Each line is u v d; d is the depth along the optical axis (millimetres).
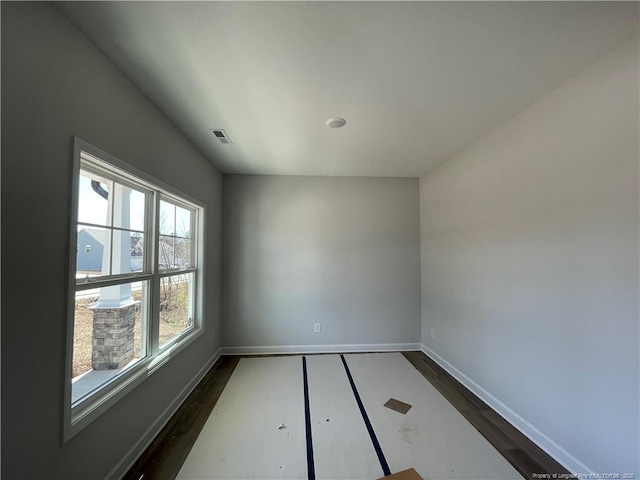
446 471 1739
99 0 1194
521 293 2143
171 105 2086
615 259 1503
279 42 1454
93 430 1455
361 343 3953
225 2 1209
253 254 3889
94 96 1460
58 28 1244
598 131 1585
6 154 1025
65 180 1281
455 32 1383
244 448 1943
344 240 3986
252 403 2531
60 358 1251
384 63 1626
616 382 1495
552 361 1870
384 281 4000
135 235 2000
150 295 2121
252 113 2215
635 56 1408
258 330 3855
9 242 1036
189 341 2654
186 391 2641
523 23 1323
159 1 1204
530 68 1661
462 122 2357
